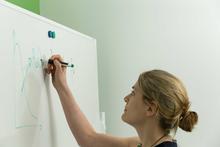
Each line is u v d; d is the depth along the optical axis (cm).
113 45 216
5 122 101
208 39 204
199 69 205
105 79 217
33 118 119
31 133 117
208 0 204
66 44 155
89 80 189
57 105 140
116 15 216
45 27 133
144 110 115
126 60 214
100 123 206
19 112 109
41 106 125
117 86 215
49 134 132
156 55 210
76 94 166
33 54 121
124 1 215
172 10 209
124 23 215
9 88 104
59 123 142
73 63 164
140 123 118
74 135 143
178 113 110
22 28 113
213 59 203
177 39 208
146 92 113
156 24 211
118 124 214
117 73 215
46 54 132
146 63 212
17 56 109
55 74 137
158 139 113
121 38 215
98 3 218
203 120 203
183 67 207
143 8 212
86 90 183
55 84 138
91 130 145
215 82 203
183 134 205
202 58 204
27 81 115
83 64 179
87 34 219
